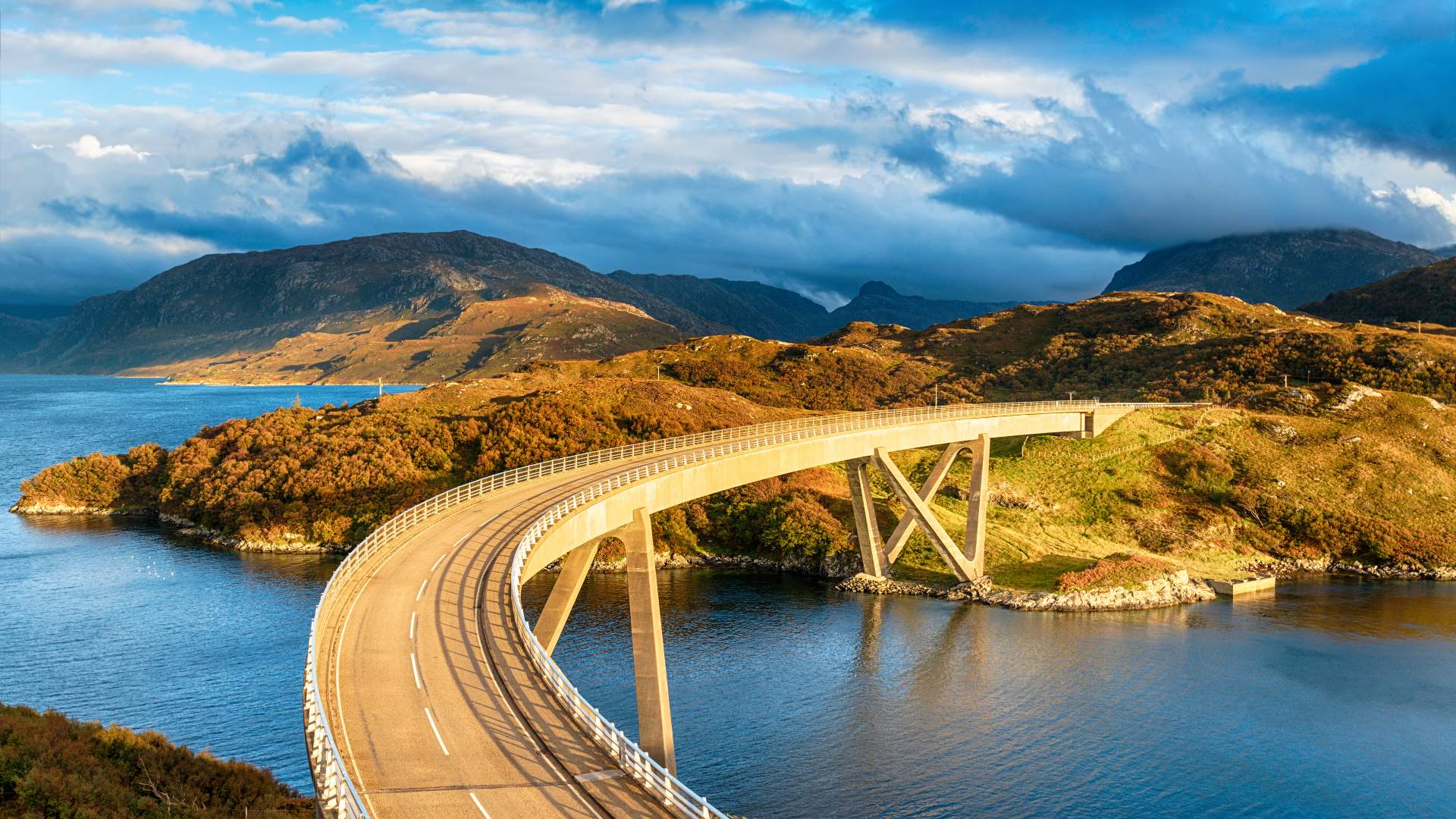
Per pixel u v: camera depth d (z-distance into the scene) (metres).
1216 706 58.00
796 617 77.06
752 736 52.50
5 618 71.94
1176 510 104.88
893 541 90.69
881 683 61.16
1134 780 48.06
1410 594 87.19
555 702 30.11
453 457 109.44
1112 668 64.75
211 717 53.12
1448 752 52.06
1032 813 44.47
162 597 78.25
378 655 33.34
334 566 89.94
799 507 101.00
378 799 23.80
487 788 24.55
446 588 41.06
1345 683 62.34
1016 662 65.69
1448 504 104.81
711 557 98.00
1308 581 92.50
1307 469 110.88
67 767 34.09
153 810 32.50
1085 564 90.44
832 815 43.84
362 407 129.38
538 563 41.03
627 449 80.81
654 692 43.50
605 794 24.56
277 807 35.97
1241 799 46.41
